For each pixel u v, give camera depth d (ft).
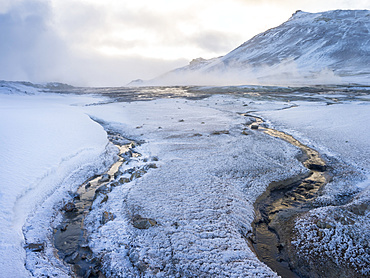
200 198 48.57
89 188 55.83
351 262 32.76
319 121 109.29
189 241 37.01
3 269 30.68
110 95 277.64
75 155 68.28
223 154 73.67
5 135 73.20
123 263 33.73
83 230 41.45
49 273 31.76
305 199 50.70
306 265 33.96
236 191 52.39
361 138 82.07
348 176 57.21
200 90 281.13
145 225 39.81
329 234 37.04
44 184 51.67
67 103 210.38
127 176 59.82
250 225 42.75
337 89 227.81
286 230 40.91
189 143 84.43
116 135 100.63
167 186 53.36
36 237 38.14
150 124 114.21
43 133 81.35
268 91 231.71
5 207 41.45
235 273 31.99
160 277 31.40
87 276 32.45
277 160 69.62
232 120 120.26
